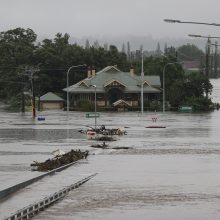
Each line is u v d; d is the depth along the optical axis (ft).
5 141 291.79
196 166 176.55
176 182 140.05
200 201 112.16
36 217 97.71
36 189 127.75
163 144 266.16
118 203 110.93
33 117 561.43
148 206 107.34
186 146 254.68
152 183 138.62
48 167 175.01
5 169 174.70
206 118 544.62
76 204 110.11
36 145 267.59
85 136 323.37
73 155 201.87
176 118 543.39
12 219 94.68
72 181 142.20
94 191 126.72
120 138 305.94
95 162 191.52
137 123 452.35
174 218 96.12
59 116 592.60
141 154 219.82
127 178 148.77
